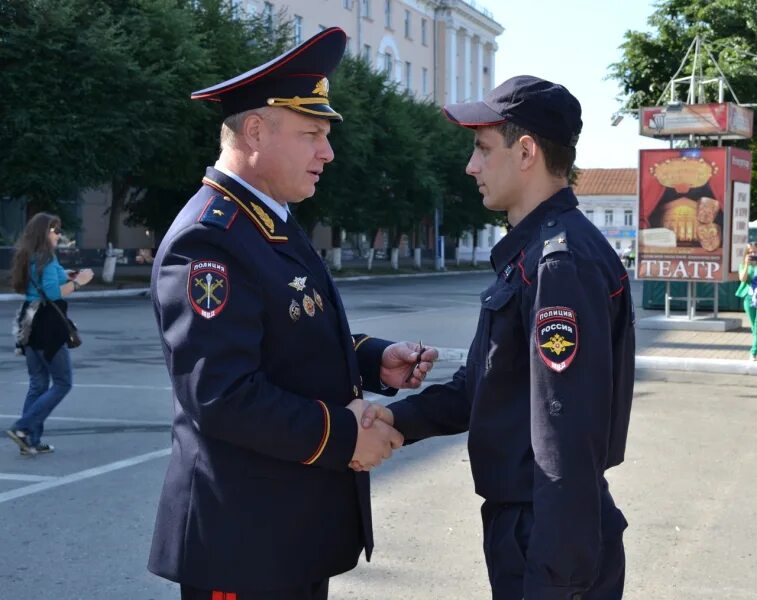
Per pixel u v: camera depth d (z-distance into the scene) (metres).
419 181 40.19
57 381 6.81
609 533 2.19
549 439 1.95
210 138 27.17
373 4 52.75
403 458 6.65
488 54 69.56
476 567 4.47
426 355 2.64
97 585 4.25
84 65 22.88
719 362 11.34
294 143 2.25
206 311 2.05
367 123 36.53
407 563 4.52
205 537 2.17
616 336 2.17
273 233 2.25
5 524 5.12
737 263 15.09
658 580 4.34
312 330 2.24
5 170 22.73
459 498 5.63
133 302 22.72
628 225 83.62
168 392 9.52
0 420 8.12
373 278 39.75
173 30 25.41
